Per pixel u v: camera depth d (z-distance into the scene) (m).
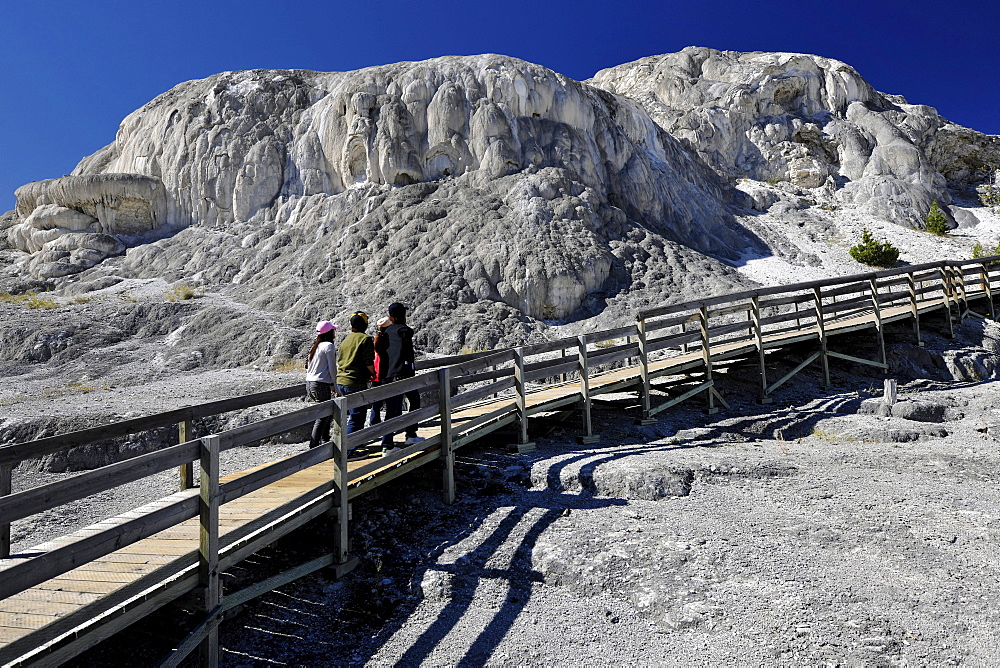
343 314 23.56
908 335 14.46
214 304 25.00
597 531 6.04
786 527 6.06
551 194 29.41
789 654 4.28
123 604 3.70
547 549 5.78
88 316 23.31
